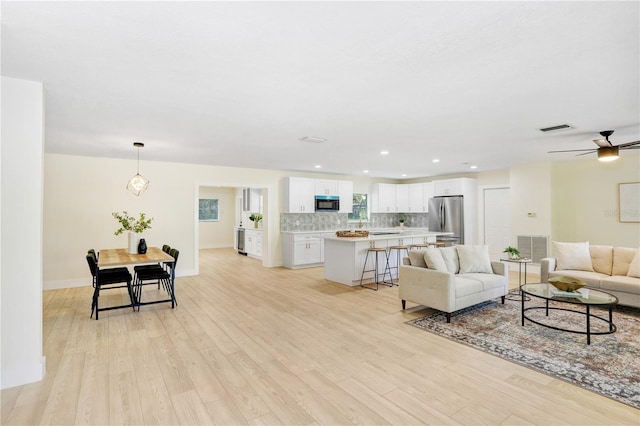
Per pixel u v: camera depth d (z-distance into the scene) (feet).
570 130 12.78
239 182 23.88
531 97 9.20
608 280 13.99
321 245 26.13
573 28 5.75
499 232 24.79
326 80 8.05
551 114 10.74
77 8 5.15
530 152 17.43
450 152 17.40
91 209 18.80
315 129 12.67
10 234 7.91
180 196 21.50
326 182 27.09
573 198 20.88
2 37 6.06
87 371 8.73
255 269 24.64
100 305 15.08
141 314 13.75
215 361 9.37
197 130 12.82
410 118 11.20
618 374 8.55
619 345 10.36
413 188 30.19
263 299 16.15
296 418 6.79
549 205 20.88
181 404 7.27
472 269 15.29
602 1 4.97
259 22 5.56
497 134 13.43
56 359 9.45
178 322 12.75
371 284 19.58
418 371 8.77
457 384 8.11
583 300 10.81
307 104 9.79
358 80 8.05
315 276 21.99
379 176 29.84
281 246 26.12
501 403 7.30
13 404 7.21
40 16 5.38
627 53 6.65
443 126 12.21
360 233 20.53
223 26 5.70
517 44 6.32
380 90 8.70
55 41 6.23
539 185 21.30
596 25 5.65
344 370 8.84
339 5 5.07
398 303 15.42
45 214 17.69
